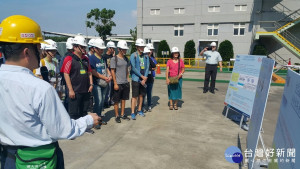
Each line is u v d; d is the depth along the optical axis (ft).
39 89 3.97
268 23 66.18
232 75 16.44
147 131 14.01
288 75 6.41
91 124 5.03
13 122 4.08
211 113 17.98
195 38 74.49
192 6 73.51
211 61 25.02
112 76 14.74
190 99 22.84
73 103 12.46
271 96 24.50
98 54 14.51
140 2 78.84
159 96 24.30
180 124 15.33
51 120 4.10
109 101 19.81
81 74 12.47
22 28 4.29
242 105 14.61
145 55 16.52
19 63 4.34
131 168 9.68
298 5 63.05
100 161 10.25
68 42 15.97
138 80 16.03
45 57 14.78
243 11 68.03
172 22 76.64
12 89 3.95
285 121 5.85
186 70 53.88
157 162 10.23
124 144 12.10
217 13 71.00
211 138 12.98
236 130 14.26
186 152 11.23
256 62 13.76
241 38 69.72
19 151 4.33
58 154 5.17
